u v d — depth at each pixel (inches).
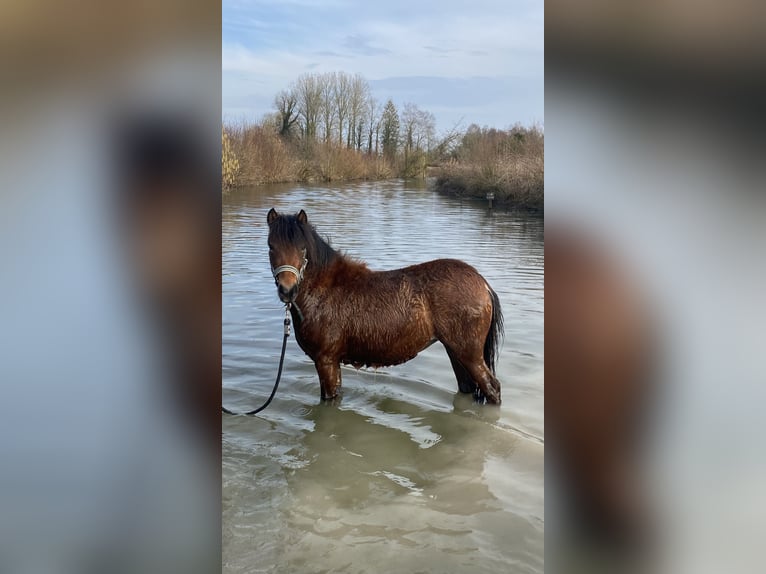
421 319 154.0
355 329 154.4
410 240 432.5
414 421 148.9
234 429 143.8
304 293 152.7
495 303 158.9
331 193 845.8
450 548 95.1
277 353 201.8
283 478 120.0
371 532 100.1
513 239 440.1
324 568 89.9
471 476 120.6
